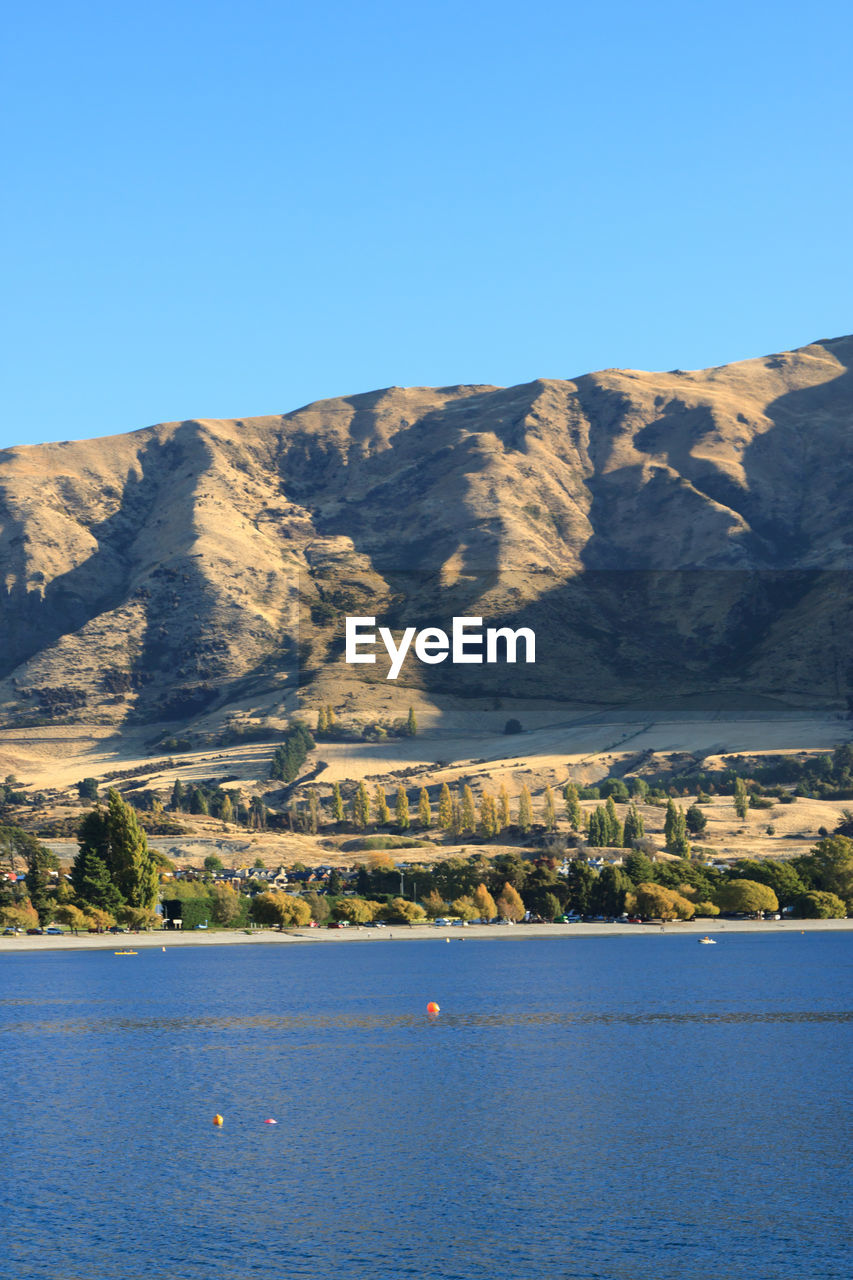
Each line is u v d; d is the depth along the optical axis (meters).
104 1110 133.62
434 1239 88.25
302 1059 168.25
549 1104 136.50
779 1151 113.56
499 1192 100.38
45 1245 87.06
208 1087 147.25
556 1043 182.00
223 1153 113.69
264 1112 132.75
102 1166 108.75
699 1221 92.25
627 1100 138.25
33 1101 138.75
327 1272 81.62
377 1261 83.69
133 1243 87.38
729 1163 109.25
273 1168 108.25
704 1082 148.88
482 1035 191.12
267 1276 80.94
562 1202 97.38
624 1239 88.00
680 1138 119.19
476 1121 127.88
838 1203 96.44
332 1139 119.56
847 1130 122.06
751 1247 86.12
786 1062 162.75
